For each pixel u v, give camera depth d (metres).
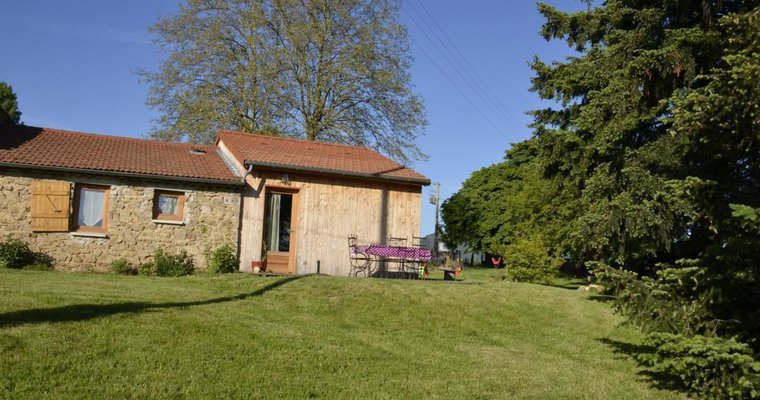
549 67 17.05
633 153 12.46
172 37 25.55
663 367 6.91
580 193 16.75
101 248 14.06
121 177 14.27
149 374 6.08
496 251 38.25
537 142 16.28
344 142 26.92
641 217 10.56
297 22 25.80
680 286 7.21
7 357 5.99
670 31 12.33
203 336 7.70
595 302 13.70
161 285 11.60
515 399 6.62
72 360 6.18
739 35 7.02
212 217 14.94
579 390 7.25
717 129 7.20
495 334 10.59
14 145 14.53
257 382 6.30
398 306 11.47
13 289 9.41
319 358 7.52
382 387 6.65
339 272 15.91
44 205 13.68
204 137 25.77
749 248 6.50
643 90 12.75
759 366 5.91
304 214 15.76
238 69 25.80
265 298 11.06
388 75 26.02
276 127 26.34
